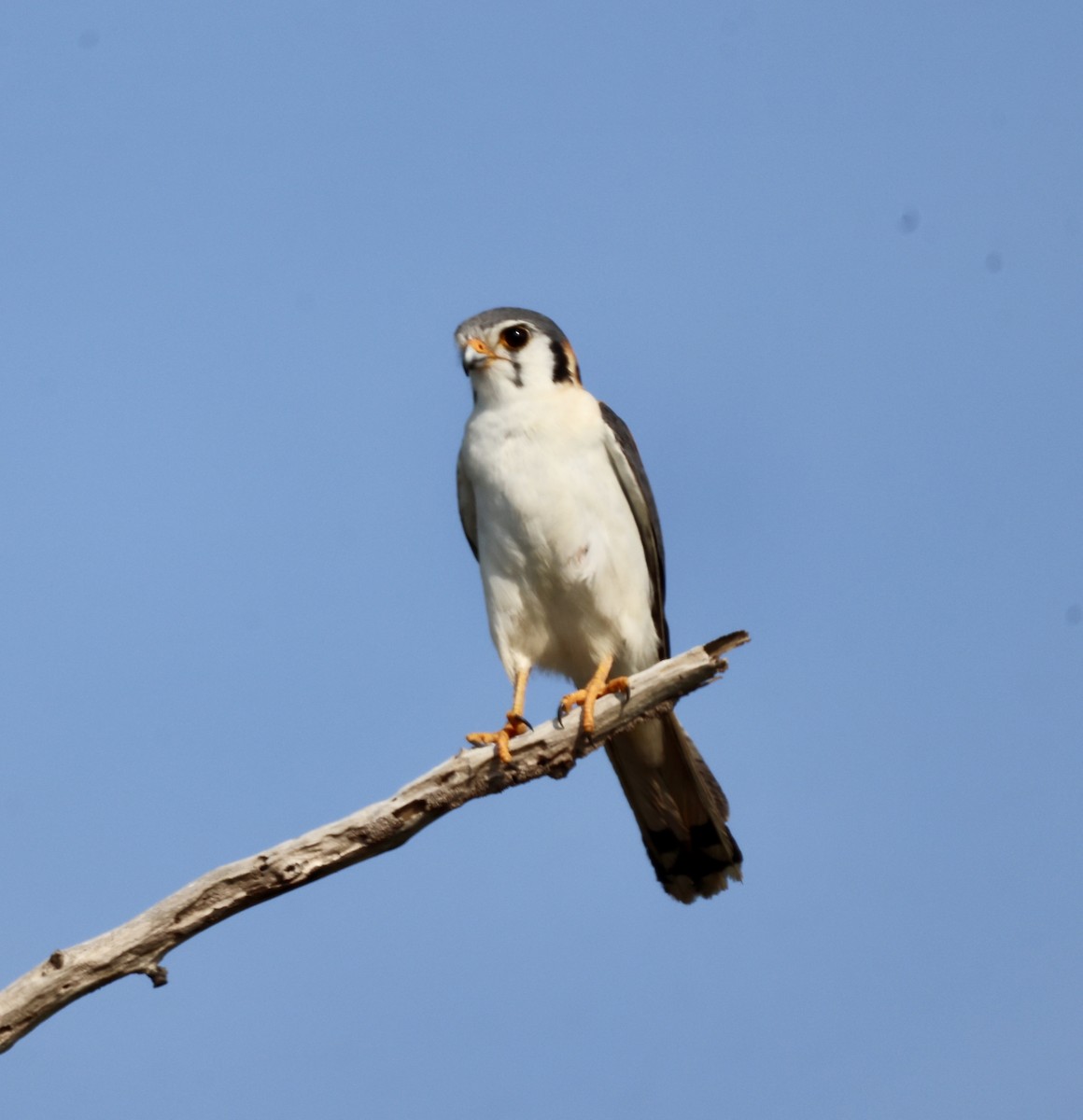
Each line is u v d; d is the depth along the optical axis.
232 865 8.18
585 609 10.77
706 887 11.52
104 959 7.96
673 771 11.03
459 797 9.14
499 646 11.02
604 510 10.67
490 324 10.86
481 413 10.92
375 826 8.55
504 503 10.65
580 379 11.51
